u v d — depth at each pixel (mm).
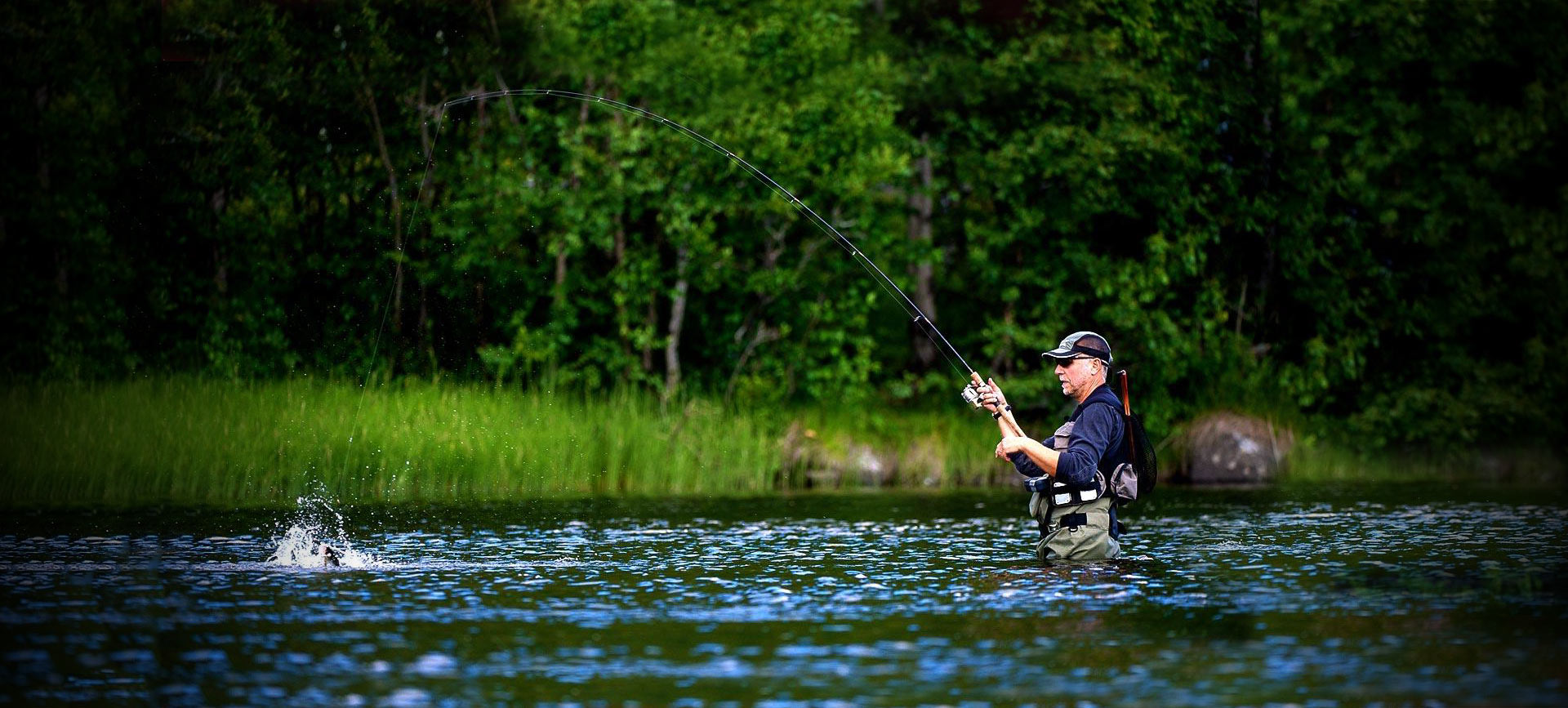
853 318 36156
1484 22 40438
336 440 27812
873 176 35312
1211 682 9898
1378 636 11461
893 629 11891
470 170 34656
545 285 35344
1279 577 14703
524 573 15320
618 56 35719
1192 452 36219
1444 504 25328
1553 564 15719
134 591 13977
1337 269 41281
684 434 32969
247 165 35812
